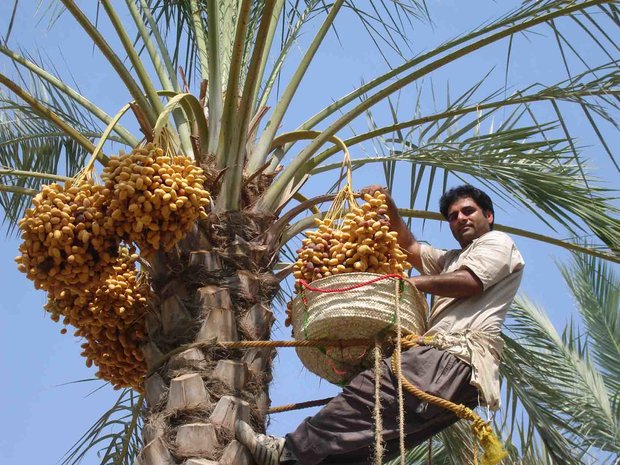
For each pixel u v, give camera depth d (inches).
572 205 261.9
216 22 240.8
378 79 252.8
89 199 199.2
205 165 226.7
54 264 198.8
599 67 247.9
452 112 251.0
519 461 301.1
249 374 209.0
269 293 221.8
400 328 196.2
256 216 227.0
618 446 355.3
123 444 261.6
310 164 245.3
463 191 237.8
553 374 287.1
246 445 198.8
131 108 224.4
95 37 223.8
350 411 195.3
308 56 251.3
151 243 199.6
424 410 194.9
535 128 265.6
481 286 208.4
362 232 200.2
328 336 200.2
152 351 212.5
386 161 273.0
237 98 226.8
